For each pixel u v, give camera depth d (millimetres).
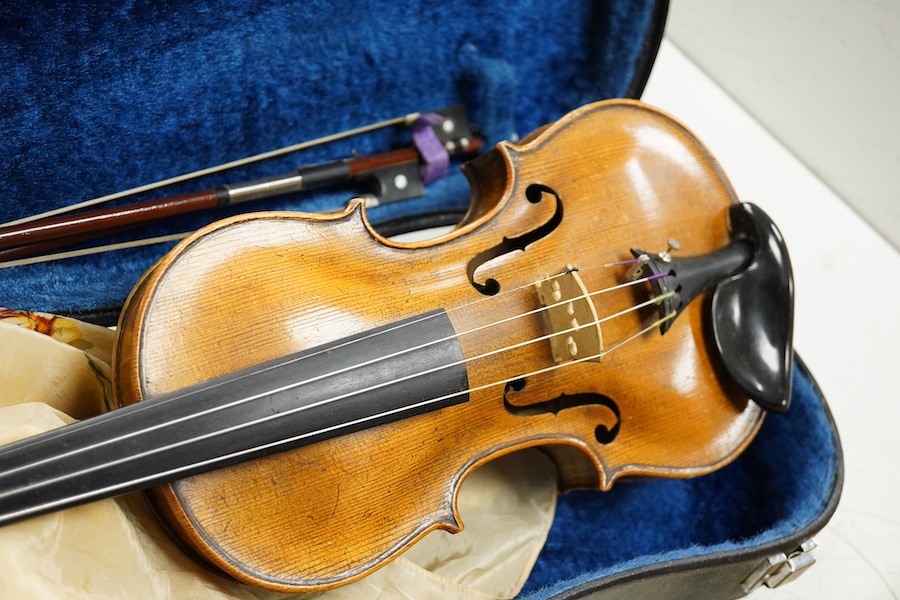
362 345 531
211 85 634
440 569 639
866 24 787
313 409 513
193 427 491
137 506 520
